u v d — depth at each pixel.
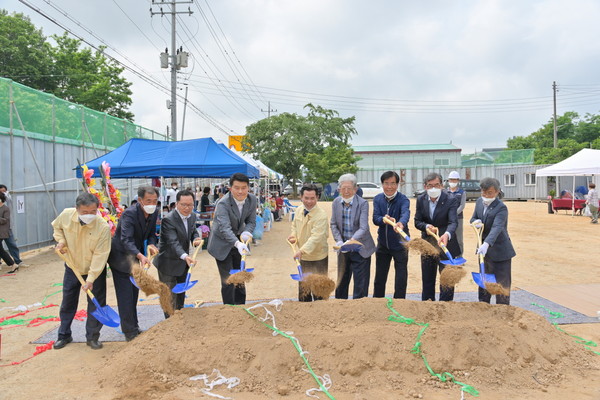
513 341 4.00
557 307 5.93
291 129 40.59
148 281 4.23
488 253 5.04
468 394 3.47
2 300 6.92
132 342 4.25
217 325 4.19
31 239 11.80
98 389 3.67
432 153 48.06
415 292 6.95
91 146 15.17
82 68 30.25
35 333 5.28
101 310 4.56
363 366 3.73
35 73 26.67
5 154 10.81
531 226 16.56
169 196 15.81
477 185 32.78
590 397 3.41
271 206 21.27
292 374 3.69
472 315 4.38
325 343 3.90
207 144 11.28
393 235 5.22
